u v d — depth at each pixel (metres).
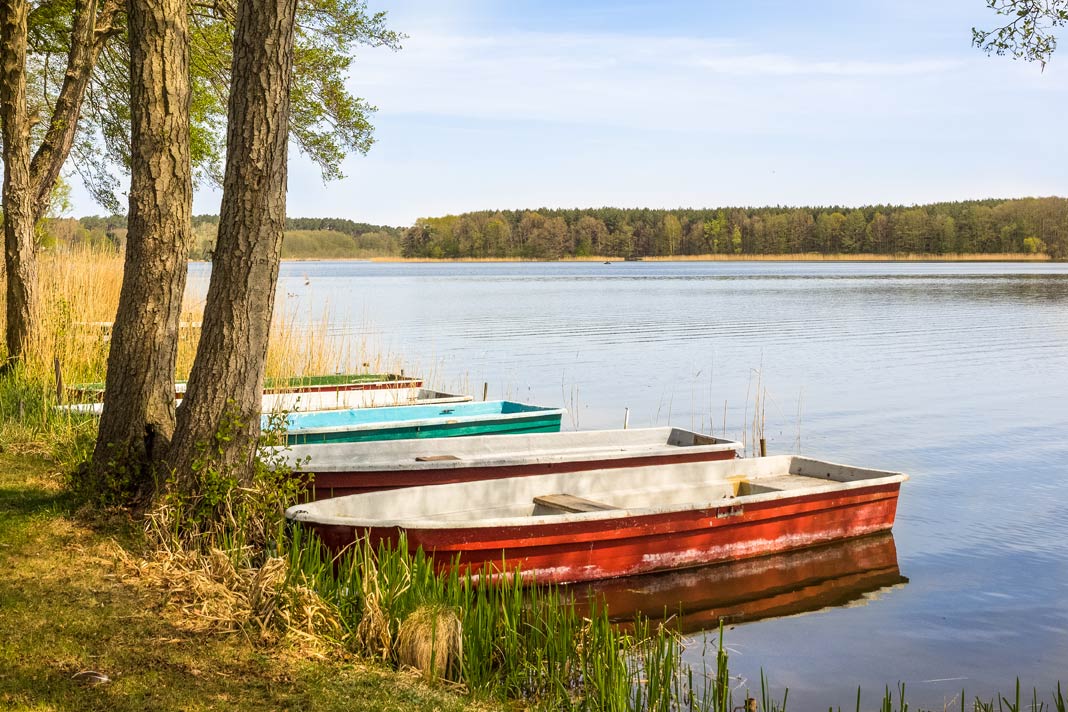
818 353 22.72
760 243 138.25
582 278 75.69
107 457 6.35
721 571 7.23
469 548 6.07
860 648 5.95
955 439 12.84
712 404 15.80
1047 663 5.81
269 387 11.32
